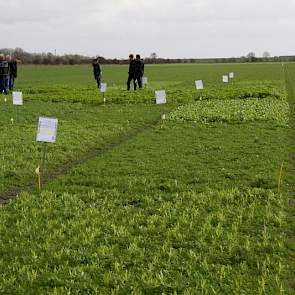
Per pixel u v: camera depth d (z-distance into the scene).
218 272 8.33
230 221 10.80
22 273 8.30
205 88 46.28
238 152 17.72
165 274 8.27
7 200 12.73
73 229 10.30
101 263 8.73
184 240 9.75
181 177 14.38
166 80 66.31
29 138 20.02
